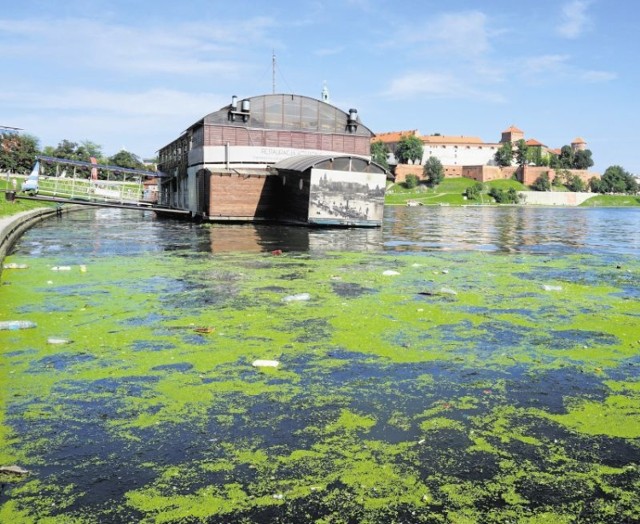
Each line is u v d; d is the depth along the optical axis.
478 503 4.46
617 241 29.08
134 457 5.19
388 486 4.70
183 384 6.96
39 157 42.00
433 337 9.13
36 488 4.68
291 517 4.26
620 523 4.20
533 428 5.81
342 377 7.25
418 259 19.22
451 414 6.15
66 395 6.62
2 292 12.62
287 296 12.23
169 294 12.54
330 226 33.25
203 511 4.34
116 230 31.42
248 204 36.91
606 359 8.08
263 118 39.06
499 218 59.66
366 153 42.06
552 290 13.38
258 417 6.04
